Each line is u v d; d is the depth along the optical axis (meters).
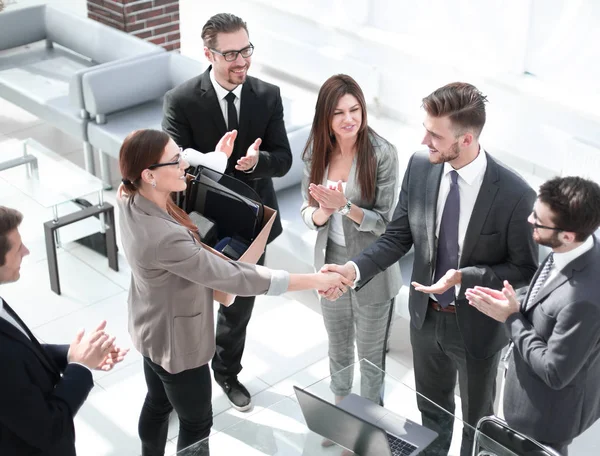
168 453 3.91
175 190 3.01
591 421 3.04
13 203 5.96
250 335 4.78
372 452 2.79
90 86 6.02
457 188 3.15
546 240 2.76
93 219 5.46
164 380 3.33
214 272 3.01
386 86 6.71
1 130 7.16
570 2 5.47
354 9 6.86
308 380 4.45
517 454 2.81
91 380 2.85
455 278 3.14
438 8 6.30
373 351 3.87
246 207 3.36
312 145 3.63
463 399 3.49
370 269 3.41
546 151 5.80
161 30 7.98
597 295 2.72
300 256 4.95
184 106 3.91
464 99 2.96
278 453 2.89
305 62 7.12
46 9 7.39
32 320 4.88
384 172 3.56
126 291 5.20
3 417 2.57
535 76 5.90
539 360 2.83
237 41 3.74
